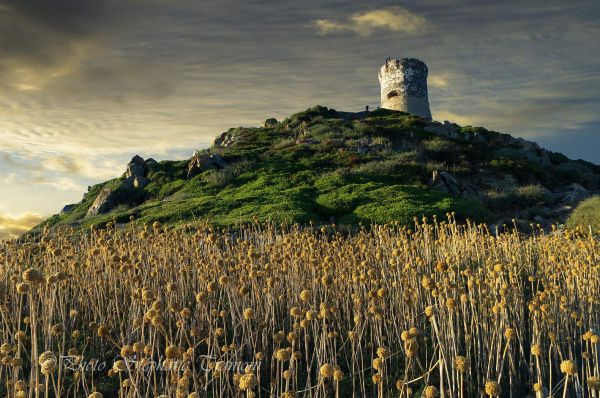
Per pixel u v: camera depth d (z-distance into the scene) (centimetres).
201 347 632
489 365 522
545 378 576
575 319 626
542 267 960
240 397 501
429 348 625
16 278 738
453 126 4584
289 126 4538
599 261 841
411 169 3084
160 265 854
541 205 2814
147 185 3250
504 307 541
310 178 2986
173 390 412
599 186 3509
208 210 2294
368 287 752
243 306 671
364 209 2238
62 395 540
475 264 1049
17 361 396
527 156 3888
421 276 753
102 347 624
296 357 479
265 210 2177
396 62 5791
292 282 770
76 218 3105
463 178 3098
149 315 401
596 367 484
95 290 775
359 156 3372
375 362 409
